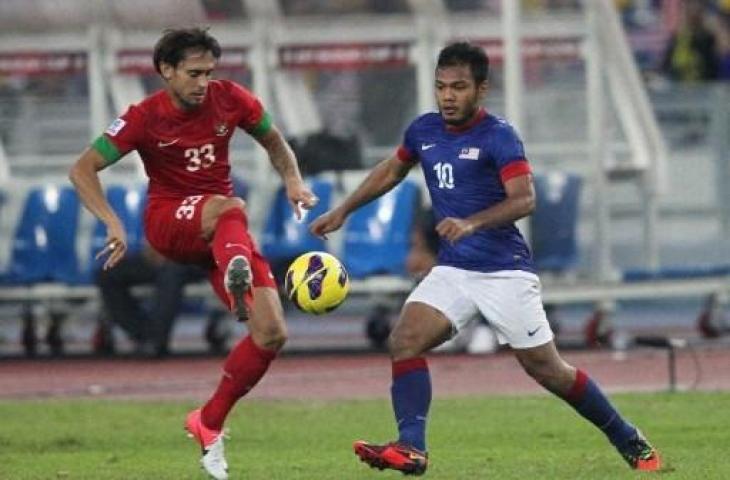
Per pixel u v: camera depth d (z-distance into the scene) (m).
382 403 55.88
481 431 47.94
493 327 35.53
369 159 80.62
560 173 76.50
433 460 41.38
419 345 35.03
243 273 34.34
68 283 75.69
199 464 41.28
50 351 77.50
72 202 76.12
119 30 77.50
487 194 35.16
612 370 65.25
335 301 36.00
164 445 46.59
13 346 81.94
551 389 36.44
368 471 39.19
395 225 72.69
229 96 36.56
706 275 77.81
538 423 49.50
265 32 77.00
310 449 44.97
